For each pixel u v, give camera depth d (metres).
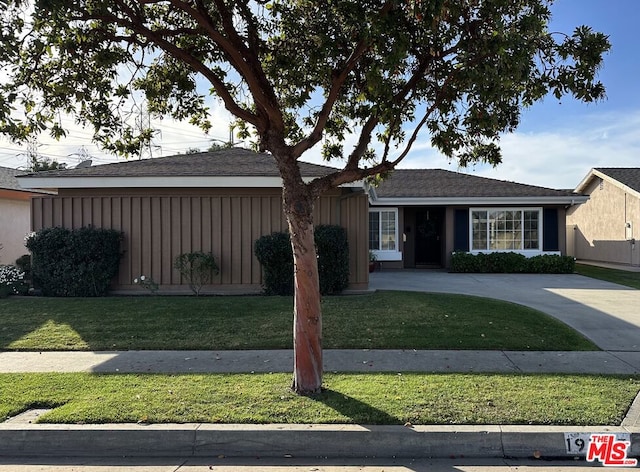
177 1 6.06
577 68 5.92
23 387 6.00
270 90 6.21
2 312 10.28
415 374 6.44
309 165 13.79
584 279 17.25
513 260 19.66
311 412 5.10
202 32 6.80
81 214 13.30
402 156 6.16
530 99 6.18
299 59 7.45
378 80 5.71
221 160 14.37
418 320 9.39
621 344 8.12
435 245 22.91
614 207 24.80
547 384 5.98
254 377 6.37
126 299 11.79
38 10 5.28
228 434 4.71
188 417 5.00
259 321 9.37
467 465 4.43
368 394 5.62
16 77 6.54
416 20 6.11
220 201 13.23
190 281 12.86
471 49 5.65
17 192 18.86
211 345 8.02
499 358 7.28
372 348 7.81
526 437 4.64
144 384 6.09
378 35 5.46
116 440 4.73
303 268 5.76
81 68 6.86
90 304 11.03
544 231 20.77
